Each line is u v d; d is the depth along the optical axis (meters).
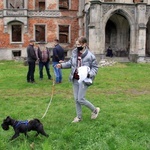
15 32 37.19
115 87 13.04
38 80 14.97
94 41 28.98
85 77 6.45
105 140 5.13
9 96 10.70
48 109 8.36
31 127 5.37
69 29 36.88
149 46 35.84
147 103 9.29
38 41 36.66
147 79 15.88
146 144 5.15
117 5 29.67
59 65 6.81
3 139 5.42
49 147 4.66
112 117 7.28
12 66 24.75
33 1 36.22
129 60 30.44
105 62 25.95
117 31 35.25
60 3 39.25
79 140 5.31
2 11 35.56
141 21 30.00
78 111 6.84
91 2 29.00
